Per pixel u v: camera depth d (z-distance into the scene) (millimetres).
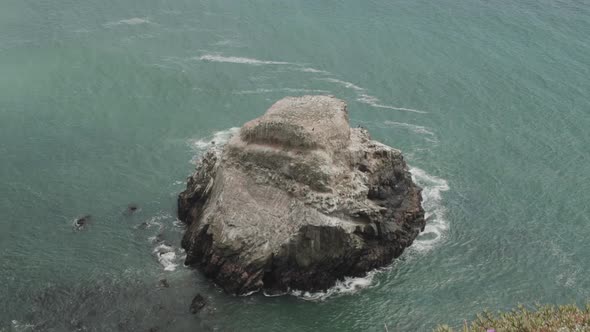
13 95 97250
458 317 61062
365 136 76250
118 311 59125
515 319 29297
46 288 61438
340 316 60875
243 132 71938
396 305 62500
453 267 68000
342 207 65625
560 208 78125
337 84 106000
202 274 64812
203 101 99250
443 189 81312
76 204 74625
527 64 111688
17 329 56281
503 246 71438
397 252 69125
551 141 91812
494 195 80438
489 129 94688
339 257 64250
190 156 85438
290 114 70312
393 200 72125
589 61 112312
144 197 76812
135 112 95250
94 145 86750
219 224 65562
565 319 28438
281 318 60156
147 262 66125
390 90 104625
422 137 92438
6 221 70938
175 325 57969
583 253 70438
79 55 110312
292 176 66750
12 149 84500
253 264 62844
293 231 63625
